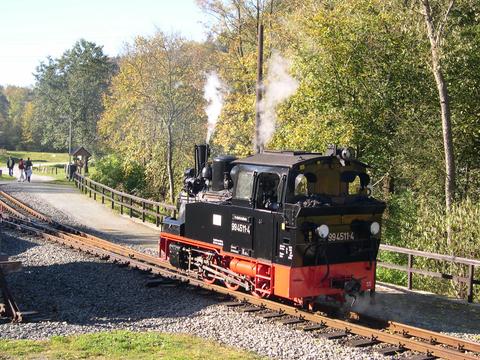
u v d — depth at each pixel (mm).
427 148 18672
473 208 14883
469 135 18812
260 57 20609
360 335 9445
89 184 34219
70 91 67375
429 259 15094
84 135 65750
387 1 19844
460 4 18109
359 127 19391
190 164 34688
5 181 41062
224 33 31219
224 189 12305
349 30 19219
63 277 13445
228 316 10398
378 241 11234
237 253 11352
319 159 10641
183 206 13477
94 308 11039
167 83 33219
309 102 19906
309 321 10164
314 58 19688
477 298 13570
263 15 28422
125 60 35031
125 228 23312
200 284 12266
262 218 10750
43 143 76000
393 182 20781
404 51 18781
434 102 19078
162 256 14188
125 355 7961
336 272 10750
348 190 11180
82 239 18609
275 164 10648
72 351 8055
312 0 22938
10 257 15508
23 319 9789
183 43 33781
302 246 10180
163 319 10273
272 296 11586
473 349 8820
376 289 13477
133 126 34344
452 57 17953
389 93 19375
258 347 8734
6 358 7660
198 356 8008
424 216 16094
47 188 36125
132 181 35656
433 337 9297
